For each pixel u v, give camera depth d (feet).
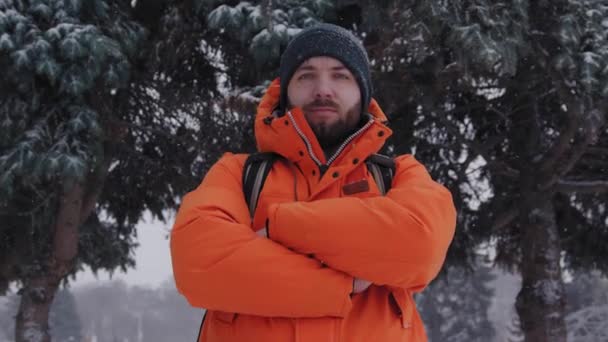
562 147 29.58
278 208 4.85
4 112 23.40
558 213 38.65
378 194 5.26
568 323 64.85
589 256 39.73
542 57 24.56
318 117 5.39
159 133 30.99
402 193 4.90
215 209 4.99
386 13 22.76
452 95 31.73
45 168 22.82
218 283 4.69
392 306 5.09
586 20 24.26
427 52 22.66
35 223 28.84
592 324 63.57
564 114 30.32
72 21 23.56
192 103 30.04
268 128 5.43
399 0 22.02
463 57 21.99
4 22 22.54
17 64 21.97
